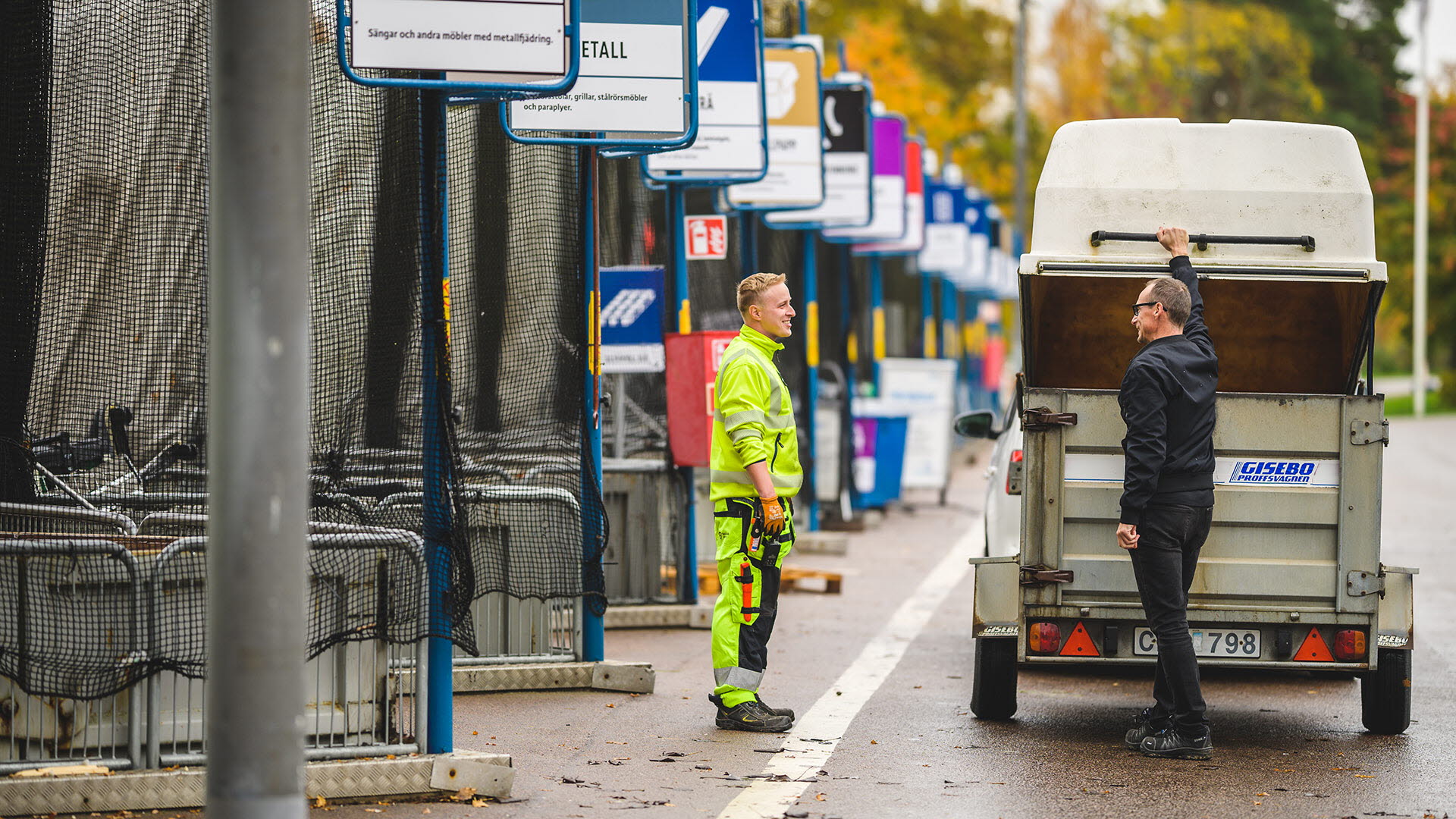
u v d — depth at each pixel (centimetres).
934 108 11631
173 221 2077
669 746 1841
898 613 2983
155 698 1498
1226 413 1877
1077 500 1891
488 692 2161
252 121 1120
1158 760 1817
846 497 4494
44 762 1483
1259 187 1997
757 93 2894
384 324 1914
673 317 3000
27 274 1981
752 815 1530
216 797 1123
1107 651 1894
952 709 2105
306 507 1145
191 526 1827
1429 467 7269
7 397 1964
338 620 1568
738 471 1927
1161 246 1986
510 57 1606
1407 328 14562
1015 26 14325
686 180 2894
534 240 2519
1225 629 1892
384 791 1560
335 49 1855
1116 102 14925
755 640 1936
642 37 2191
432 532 1608
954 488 6059
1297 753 1873
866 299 5819
